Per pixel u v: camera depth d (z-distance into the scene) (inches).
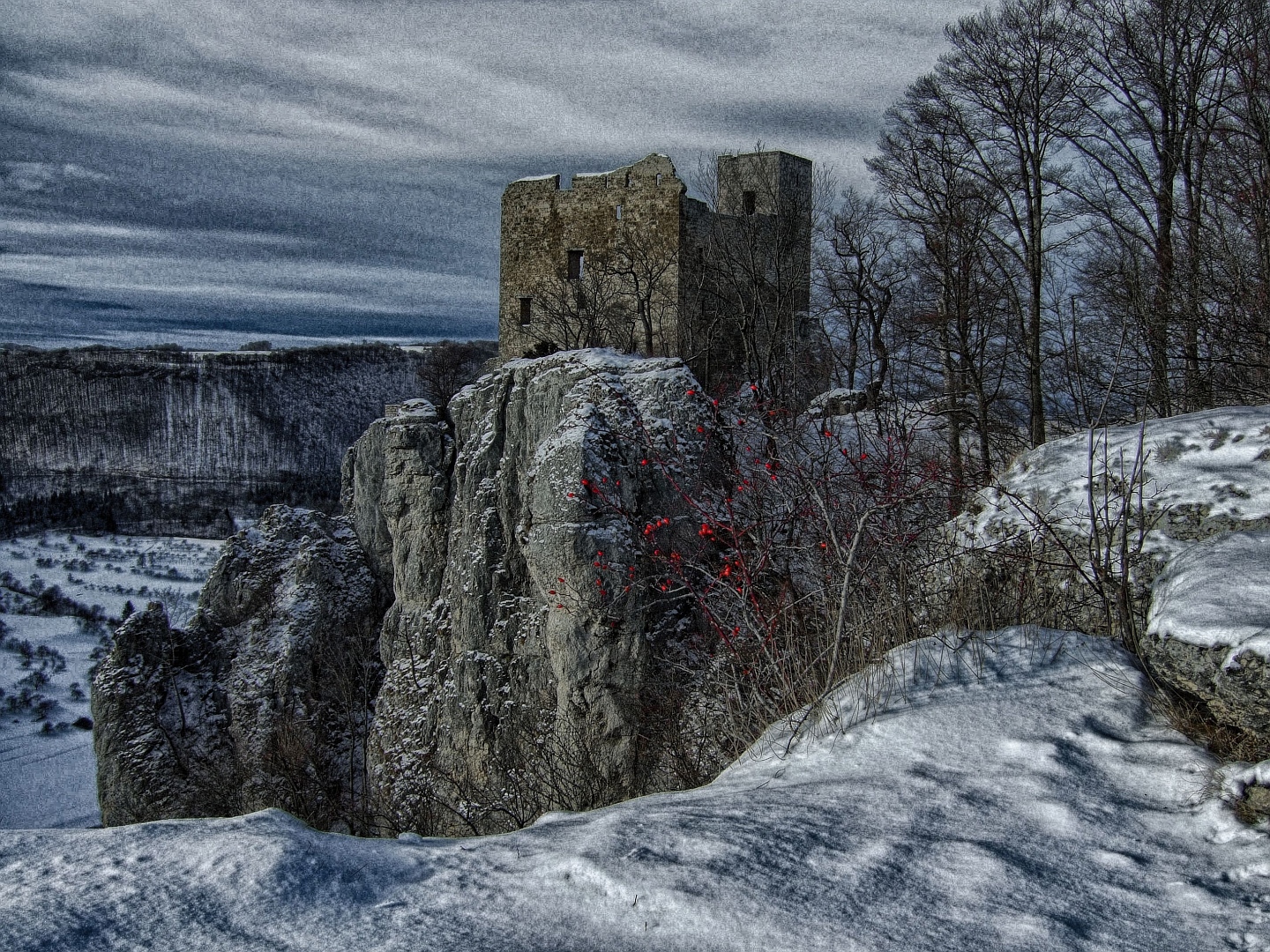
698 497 628.4
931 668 280.7
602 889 166.6
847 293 1408.7
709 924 156.3
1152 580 302.5
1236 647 215.2
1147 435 352.2
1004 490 346.9
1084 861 182.1
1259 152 850.1
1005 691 260.7
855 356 1314.0
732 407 746.8
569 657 631.2
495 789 641.6
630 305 1638.8
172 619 3476.9
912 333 1105.4
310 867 170.7
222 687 1114.1
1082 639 283.1
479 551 792.3
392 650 977.5
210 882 164.6
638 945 151.9
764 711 337.4
